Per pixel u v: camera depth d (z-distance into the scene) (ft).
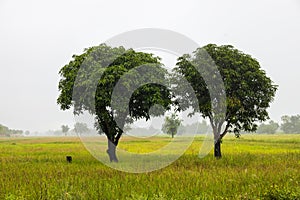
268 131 384.06
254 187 36.24
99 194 33.76
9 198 31.99
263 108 72.33
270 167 51.83
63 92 62.44
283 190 33.17
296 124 394.93
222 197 32.73
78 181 40.45
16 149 120.06
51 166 57.41
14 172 50.42
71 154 88.84
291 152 84.64
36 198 33.17
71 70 63.36
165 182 39.17
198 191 35.12
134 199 30.73
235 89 69.10
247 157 70.08
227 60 68.03
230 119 68.80
